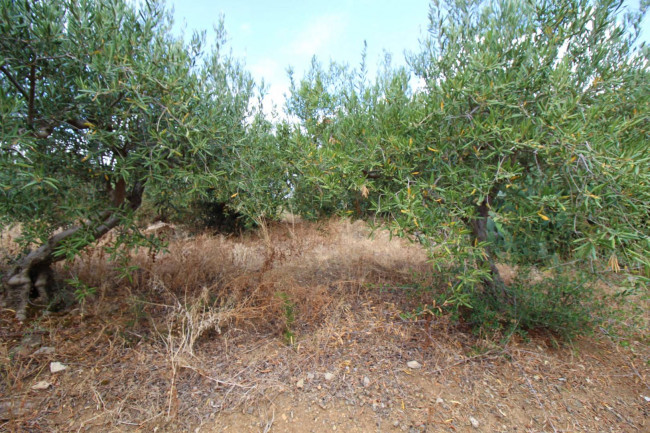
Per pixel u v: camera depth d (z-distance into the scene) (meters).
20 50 1.93
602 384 2.20
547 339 2.68
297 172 2.61
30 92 2.00
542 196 1.63
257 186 2.64
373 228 1.99
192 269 3.54
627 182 1.43
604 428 1.84
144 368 2.16
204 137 2.31
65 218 2.45
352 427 1.78
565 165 1.60
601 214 1.59
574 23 2.13
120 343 2.41
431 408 1.88
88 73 2.20
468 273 1.86
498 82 1.89
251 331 2.68
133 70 1.93
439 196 1.84
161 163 2.30
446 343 2.52
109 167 2.49
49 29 1.84
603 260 1.96
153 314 2.87
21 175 1.82
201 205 6.33
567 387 2.15
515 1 2.17
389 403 1.95
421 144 1.98
